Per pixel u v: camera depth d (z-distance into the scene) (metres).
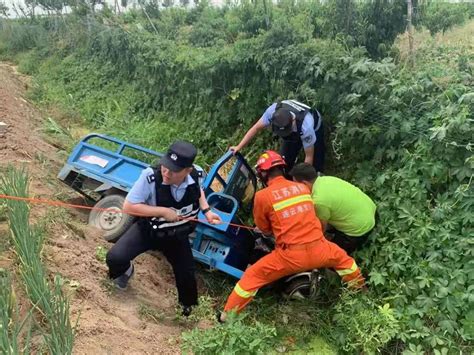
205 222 4.68
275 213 4.27
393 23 6.90
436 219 4.46
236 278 5.06
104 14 13.84
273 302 4.83
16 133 6.83
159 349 3.69
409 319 4.14
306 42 6.23
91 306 3.72
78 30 13.49
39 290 3.19
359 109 5.26
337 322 4.45
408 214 4.61
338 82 5.59
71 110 9.88
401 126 5.07
